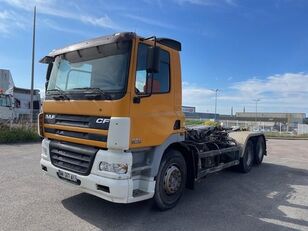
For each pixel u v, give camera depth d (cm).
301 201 682
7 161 1030
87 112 525
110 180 493
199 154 687
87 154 524
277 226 535
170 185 596
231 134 1009
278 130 4616
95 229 496
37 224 505
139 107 515
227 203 653
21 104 3036
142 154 554
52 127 595
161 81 570
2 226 491
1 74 3056
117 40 508
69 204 603
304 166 1141
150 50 504
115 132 488
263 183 841
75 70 574
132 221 535
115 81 505
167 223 532
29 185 725
